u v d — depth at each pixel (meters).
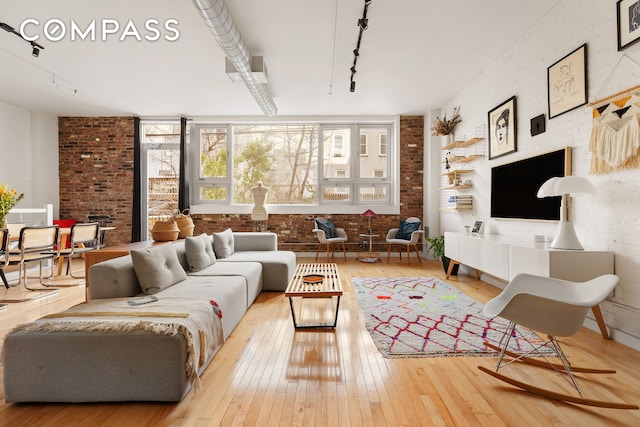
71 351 1.91
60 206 7.43
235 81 4.95
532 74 3.88
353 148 7.71
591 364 2.37
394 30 3.94
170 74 5.14
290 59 4.66
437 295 4.21
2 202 4.39
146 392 1.90
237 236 5.48
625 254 2.69
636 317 2.61
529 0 3.39
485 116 5.02
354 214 7.54
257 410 1.85
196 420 1.77
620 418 1.78
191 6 3.46
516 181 4.11
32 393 1.90
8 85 5.58
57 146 7.40
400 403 1.92
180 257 3.79
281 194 7.76
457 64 4.88
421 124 7.46
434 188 7.04
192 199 7.70
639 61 2.54
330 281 3.29
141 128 7.59
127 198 7.45
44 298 4.18
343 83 5.58
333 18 3.66
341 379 2.18
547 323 2.00
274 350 2.63
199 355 2.11
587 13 3.05
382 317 3.36
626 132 2.57
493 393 2.02
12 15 3.59
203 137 7.70
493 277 4.75
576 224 3.20
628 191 2.65
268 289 4.49
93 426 1.72
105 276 2.68
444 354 2.54
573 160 3.22
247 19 3.67
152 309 2.27
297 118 7.45
